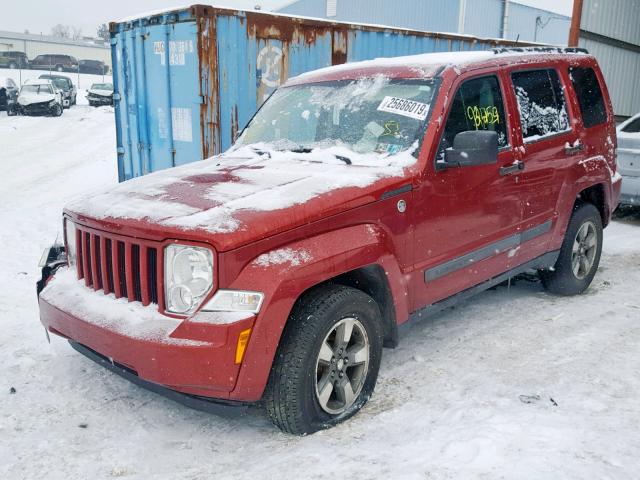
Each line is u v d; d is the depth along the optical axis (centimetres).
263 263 297
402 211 362
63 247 399
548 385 374
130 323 303
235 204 319
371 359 351
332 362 329
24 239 794
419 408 350
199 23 700
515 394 362
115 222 318
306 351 309
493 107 436
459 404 351
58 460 310
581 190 519
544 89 491
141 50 800
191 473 297
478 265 428
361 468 288
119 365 323
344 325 330
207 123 727
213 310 291
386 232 353
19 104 2788
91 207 346
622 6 1314
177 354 285
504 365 407
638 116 863
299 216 313
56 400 372
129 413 358
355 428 330
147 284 311
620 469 278
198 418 353
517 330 471
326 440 318
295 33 795
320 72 493
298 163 402
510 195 441
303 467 292
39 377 401
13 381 395
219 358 286
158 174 416
